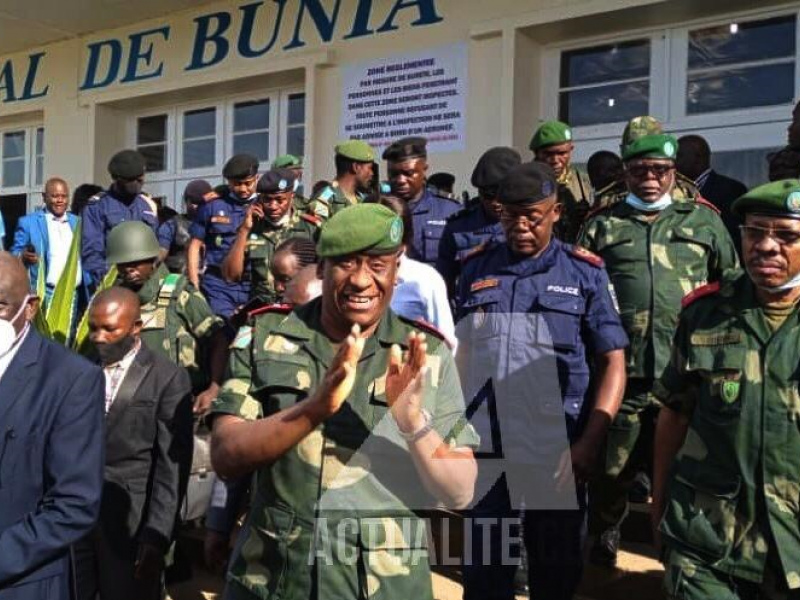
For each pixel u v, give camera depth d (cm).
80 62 933
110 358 275
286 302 236
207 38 819
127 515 273
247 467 161
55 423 193
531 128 645
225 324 347
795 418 194
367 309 168
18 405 193
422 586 170
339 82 730
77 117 938
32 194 1023
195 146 888
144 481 277
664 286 310
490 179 339
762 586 201
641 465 331
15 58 998
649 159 312
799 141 368
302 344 175
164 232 585
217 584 377
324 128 740
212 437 171
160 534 271
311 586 166
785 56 547
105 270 559
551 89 645
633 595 329
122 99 889
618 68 620
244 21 791
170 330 341
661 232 316
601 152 478
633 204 323
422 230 407
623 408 317
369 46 711
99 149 921
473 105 653
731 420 200
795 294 200
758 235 195
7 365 196
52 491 191
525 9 616
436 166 675
